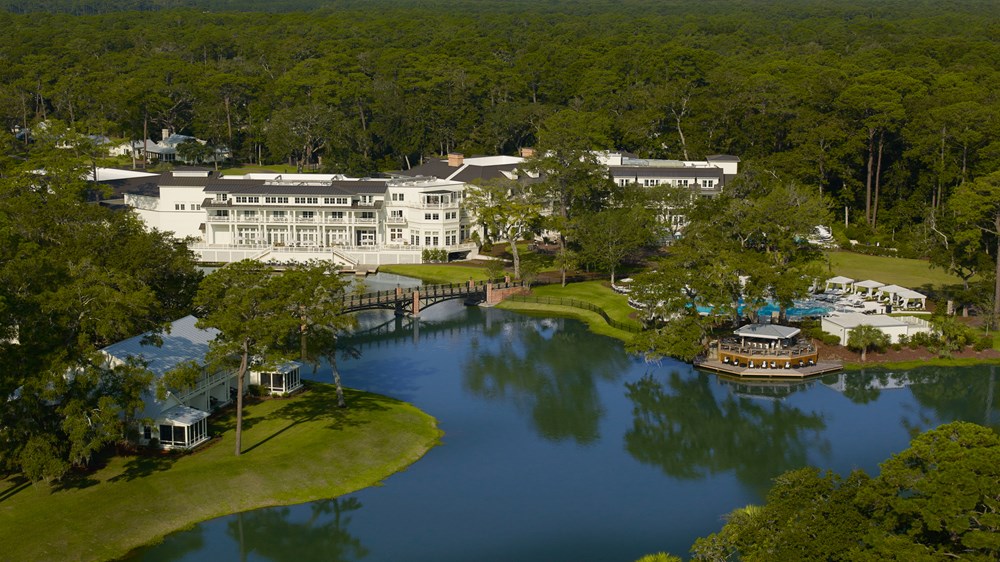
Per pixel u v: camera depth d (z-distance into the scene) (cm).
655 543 7519
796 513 5853
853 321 12581
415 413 10138
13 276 8156
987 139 18525
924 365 12081
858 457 9212
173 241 11462
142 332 9594
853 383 11525
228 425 9412
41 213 11469
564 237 16700
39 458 7350
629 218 15775
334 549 7412
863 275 16112
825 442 9619
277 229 18362
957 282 15425
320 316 9188
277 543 7481
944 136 18575
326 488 8375
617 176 19750
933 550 5309
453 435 9756
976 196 13150
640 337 12169
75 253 10312
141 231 11631
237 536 7581
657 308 12506
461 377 11688
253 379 10350
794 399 10956
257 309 8806
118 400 7869
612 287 15775
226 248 17888
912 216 18938
